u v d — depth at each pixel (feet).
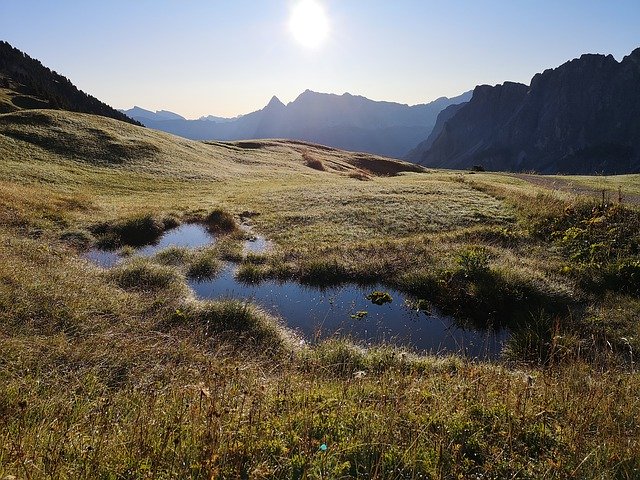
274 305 46.78
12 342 28.30
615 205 62.80
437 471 14.51
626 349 34.09
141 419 17.10
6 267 42.22
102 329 33.55
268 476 13.74
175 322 37.76
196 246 68.54
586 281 46.47
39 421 18.39
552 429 17.37
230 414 17.30
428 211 83.76
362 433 16.47
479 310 43.68
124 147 154.20
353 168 229.04
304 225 79.15
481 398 20.26
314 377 25.29
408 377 24.00
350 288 52.01
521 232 65.62
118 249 66.95
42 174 109.81
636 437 16.38
